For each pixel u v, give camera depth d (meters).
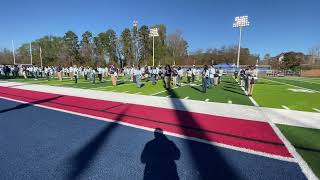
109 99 11.48
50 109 9.12
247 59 77.50
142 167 4.25
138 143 5.41
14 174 4.00
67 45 82.88
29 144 5.36
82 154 4.80
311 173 3.99
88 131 6.31
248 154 4.78
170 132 6.20
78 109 9.10
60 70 24.86
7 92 14.30
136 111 8.74
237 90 15.83
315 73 50.62
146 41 79.69
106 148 5.12
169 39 81.81
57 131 6.32
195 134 6.04
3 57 84.25
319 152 4.85
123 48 80.06
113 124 6.98
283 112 8.62
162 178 3.87
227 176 3.92
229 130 6.36
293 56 63.75
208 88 17.05
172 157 4.66
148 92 14.30
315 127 6.66
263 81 27.05
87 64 80.06
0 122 7.22
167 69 16.28
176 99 11.55
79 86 18.00
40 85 18.88
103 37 81.56
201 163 4.39
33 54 87.56
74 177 3.90
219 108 9.32
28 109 9.12
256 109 9.15
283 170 4.10
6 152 4.91
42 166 4.29
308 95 13.50
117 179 3.83
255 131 6.27
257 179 3.81
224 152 4.88
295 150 4.96
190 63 79.19
